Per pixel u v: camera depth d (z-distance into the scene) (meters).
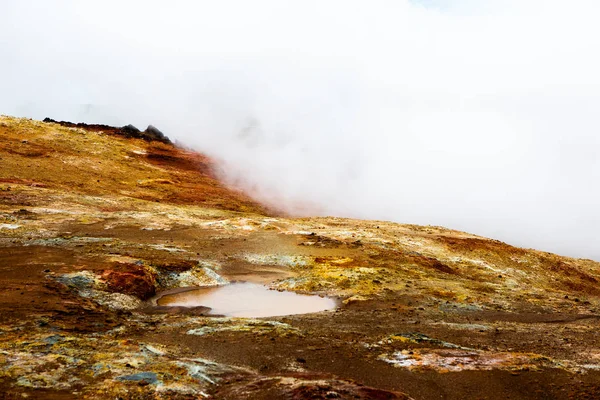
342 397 8.18
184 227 32.88
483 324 16.33
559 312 19.66
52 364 9.06
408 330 14.62
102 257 21.11
